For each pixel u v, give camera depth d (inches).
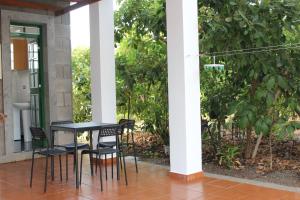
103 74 247.6
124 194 183.9
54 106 300.8
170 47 207.2
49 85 298.0
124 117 310.8
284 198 171.8
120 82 289.9
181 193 182.5
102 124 210.4
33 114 315.3
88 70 353.7
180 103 204.4
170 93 209.0
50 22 297.3
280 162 236.8
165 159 262.5
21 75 337.7
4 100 274.4
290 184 195.0
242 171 221.6
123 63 289.3
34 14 288.2
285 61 217.2
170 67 208.1
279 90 220.7
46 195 185.9
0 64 273.3
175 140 208.7
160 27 258.4
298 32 218.8
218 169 227.8
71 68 312.7
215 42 225.5
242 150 250.2
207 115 253.8
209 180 204.7
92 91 253.3
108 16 250.1
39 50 301.9
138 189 191.8
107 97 249.3
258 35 207.3
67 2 289.1
